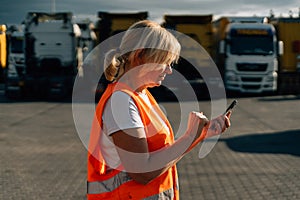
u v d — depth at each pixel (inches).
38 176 333.7
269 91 1045.2
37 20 1008.9
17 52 1025.5
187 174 337.7
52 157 402.0
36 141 484.4
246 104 883.4
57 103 911.0
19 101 951.0
